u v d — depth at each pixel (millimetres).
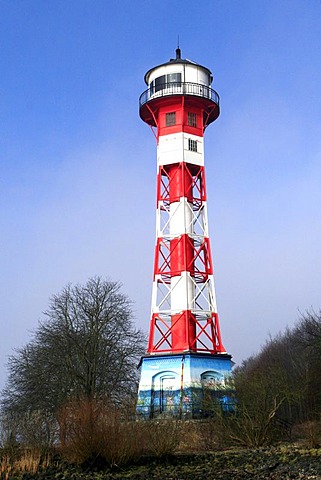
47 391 52875
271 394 39500
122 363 56656
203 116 56312
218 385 44562
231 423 37750
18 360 54938
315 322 64938
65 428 29625
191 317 50094
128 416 32812
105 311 57562
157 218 52781
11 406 53031
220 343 50594
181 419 40406
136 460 29672
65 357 54781
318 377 51812
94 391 53094
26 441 30766
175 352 48938
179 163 53406
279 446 35594
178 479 25594
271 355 87375
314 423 39469
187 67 55531
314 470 25953
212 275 51938
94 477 26234
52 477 26328
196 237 52312
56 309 57094
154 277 51500
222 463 29438
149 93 55875
